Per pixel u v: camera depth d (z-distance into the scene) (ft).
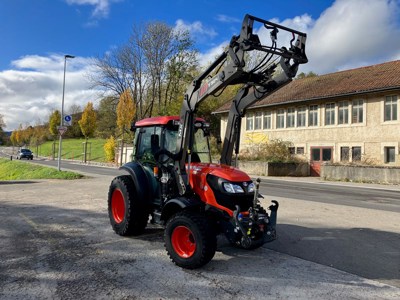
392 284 15.34
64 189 47.98
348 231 24.81
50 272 15.89
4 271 15.97
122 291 13.98
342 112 87.86
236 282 15.11
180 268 16.61
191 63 146.30
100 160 150.10
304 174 90.07
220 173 17.48
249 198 17.80
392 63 92.17
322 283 15.25
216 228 17.07
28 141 307.58
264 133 107.14
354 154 85.15
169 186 18.98
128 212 21.30
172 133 20.58
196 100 18.38
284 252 19.65
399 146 76.89
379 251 20.13
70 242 20.76
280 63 17.28
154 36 145.28
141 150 22.56
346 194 49.11
